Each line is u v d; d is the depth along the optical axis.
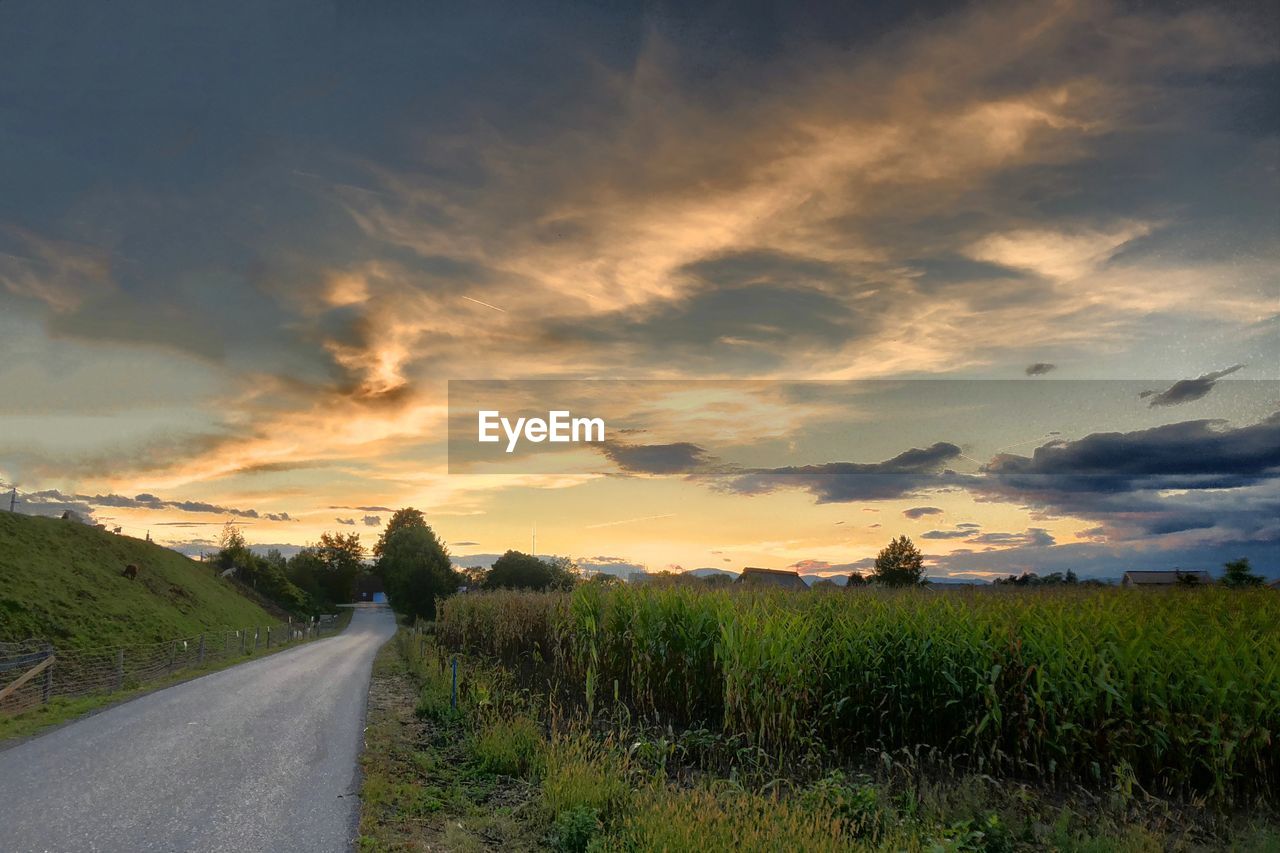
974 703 9.67
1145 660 8.72
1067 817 6.94
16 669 17.94
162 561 53.59
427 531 96.56
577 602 15.91
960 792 7.86
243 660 29.53
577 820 6.96
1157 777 8.50
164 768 9.89
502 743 10.25
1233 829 7.11
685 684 12.48
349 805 8.26
